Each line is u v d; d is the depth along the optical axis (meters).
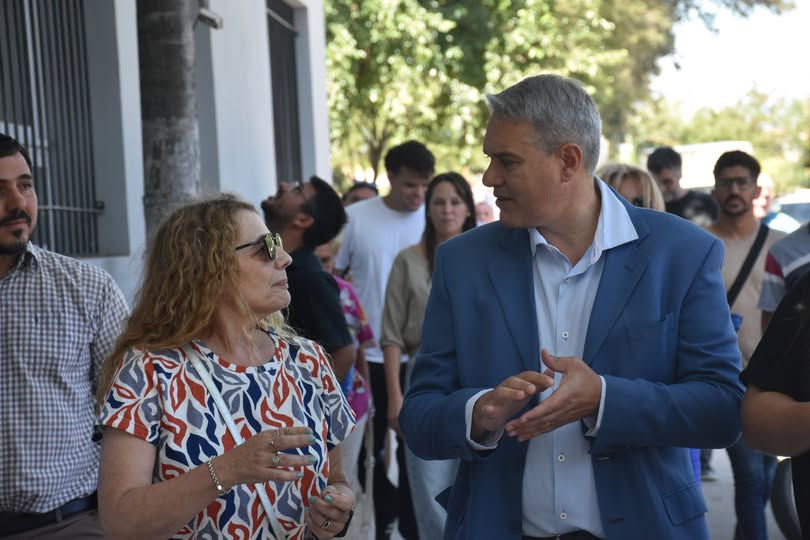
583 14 18.80
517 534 2.99
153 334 2.75
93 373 3.77
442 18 17.62
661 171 8.63
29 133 5.89
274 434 2.53
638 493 2.93
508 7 17.73
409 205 6.88
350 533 5.23
